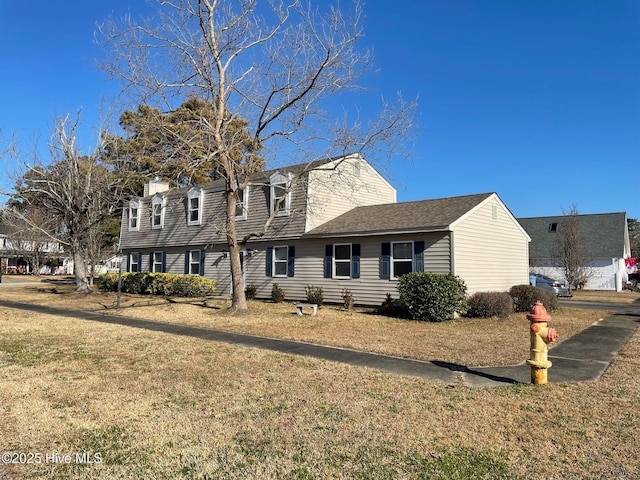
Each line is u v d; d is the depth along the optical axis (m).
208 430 4.65
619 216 34.25
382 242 16.50
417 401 5.59
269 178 20.19
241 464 3.92
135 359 7.83
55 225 33.47
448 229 14.66
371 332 11.27
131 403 5.46
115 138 23.83
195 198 24.03
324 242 18.25
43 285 30.61
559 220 35.47
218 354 8.29
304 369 7.21
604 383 6.44
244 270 21.03
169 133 15.09
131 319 13.59
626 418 4.98
